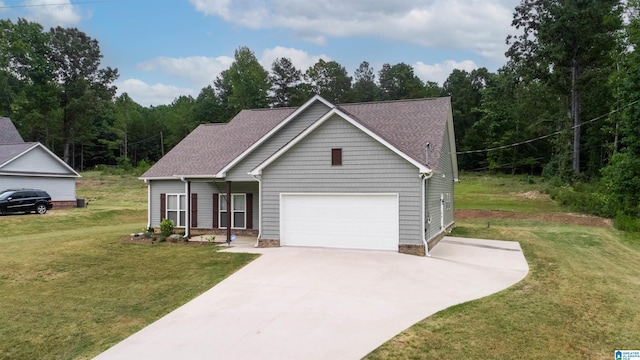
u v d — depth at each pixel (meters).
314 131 15.21
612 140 46.78
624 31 36.03
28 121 59.38
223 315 8.73
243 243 16.92
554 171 49.69
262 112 23.86
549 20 43.41
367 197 14.68
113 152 85.31
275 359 6.57
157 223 20.86
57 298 10.67
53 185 31.61
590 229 21.67
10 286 11.66
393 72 82.44
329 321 8.12
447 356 6.73
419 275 11.41
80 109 64.62
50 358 7.80
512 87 48.47
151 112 93.19
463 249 15.52
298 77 71.06
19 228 22.08
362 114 19.78
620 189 26.25
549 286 10.73
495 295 9.77
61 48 65.19
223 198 19.81
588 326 8.24
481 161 66.94
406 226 14.19
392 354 6.69
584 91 44.62
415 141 16.47
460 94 75.38
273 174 15.70
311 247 15.23
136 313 9.50
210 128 23.73
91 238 17.73
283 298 9.59
